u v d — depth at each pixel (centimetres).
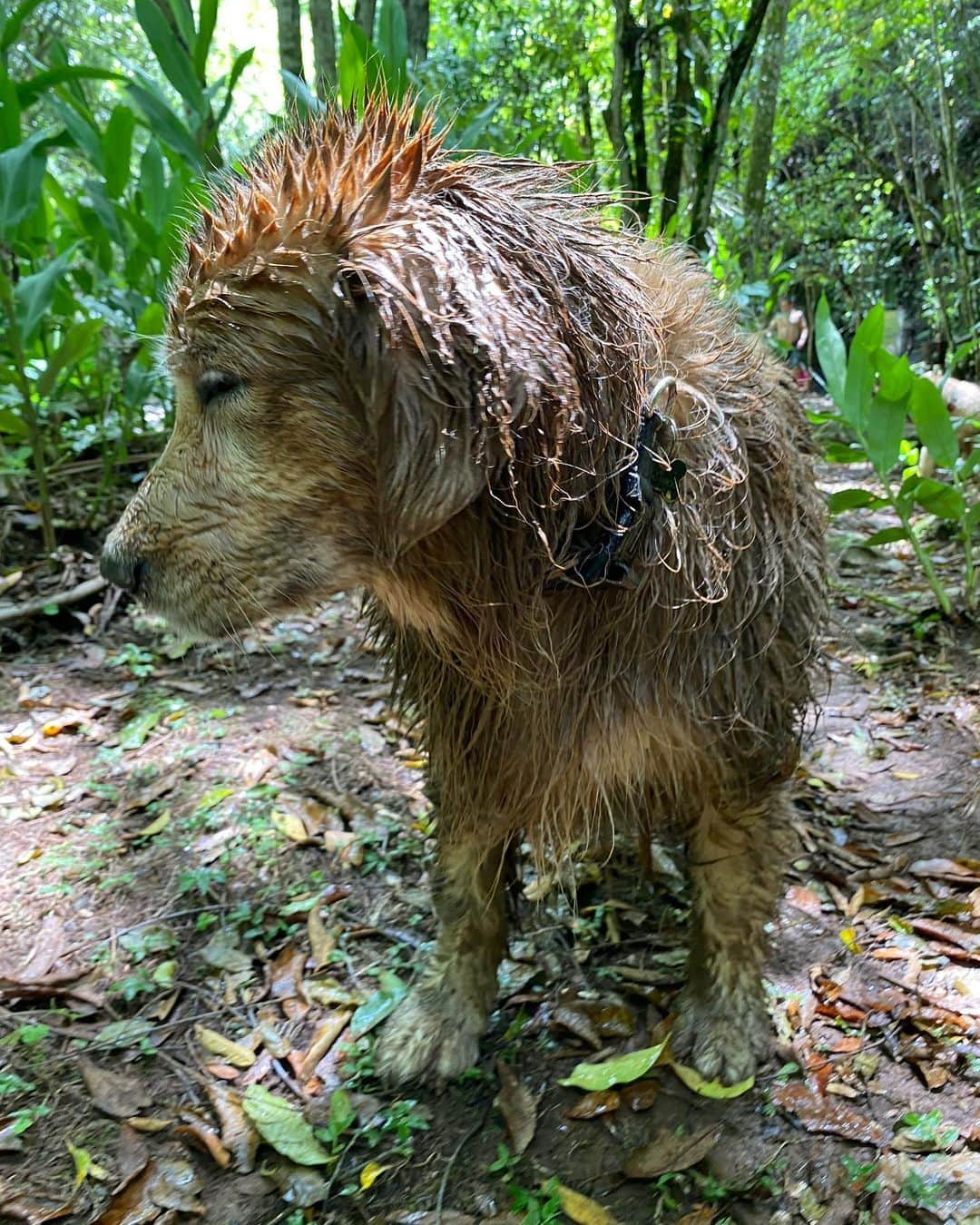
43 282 140
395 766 116
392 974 85
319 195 49
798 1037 78
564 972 86
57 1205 64
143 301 161
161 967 84
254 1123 70
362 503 52
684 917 93
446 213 48
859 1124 70
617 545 53
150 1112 72
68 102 159
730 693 63
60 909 90
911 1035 79
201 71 155
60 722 119
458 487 46
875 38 328
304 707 128
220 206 53
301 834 102
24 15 146
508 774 65
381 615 71
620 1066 72
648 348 56
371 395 48
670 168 189
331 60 189
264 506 52
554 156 197
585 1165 68
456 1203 65
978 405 213
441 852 76
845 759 120
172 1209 64
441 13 291
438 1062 75
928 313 346
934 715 128
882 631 153
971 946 88
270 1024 80
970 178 335
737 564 61
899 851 103
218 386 51
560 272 50
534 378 45
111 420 184
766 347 80
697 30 177
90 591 146
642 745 63
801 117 382
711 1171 67
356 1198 66
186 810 105
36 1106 71
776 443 64
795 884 97
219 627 55
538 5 252
